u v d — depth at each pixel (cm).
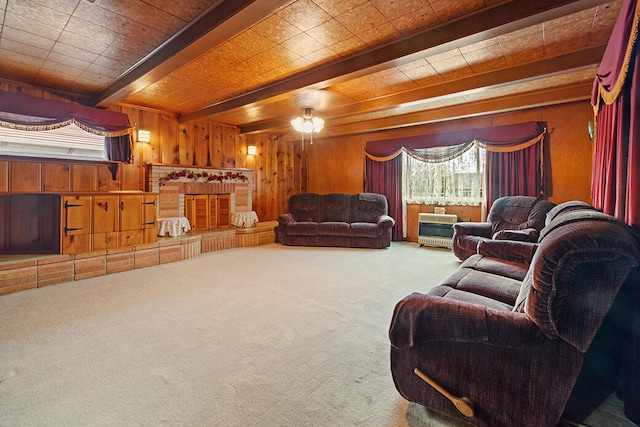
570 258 117
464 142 539
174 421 145
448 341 141
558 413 123
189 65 336
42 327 241
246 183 636
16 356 199
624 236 115
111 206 404
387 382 176
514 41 280
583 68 303
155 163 502
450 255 512
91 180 435
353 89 409
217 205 594
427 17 241
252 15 217
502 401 132
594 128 306
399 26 254
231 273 400
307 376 181
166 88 411
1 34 275
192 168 546
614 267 114
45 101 378
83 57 321
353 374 183
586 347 117
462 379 139
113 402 157
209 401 159
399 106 441
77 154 430
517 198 448
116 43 290
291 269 421
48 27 262
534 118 480
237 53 304
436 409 146
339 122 614
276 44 285
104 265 392
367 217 631
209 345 216
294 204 680
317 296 314
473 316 134
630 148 143
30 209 397
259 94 414
